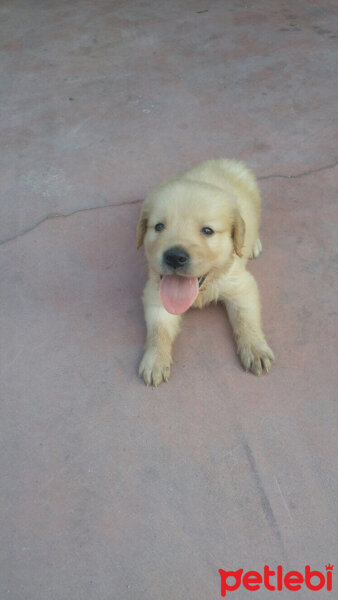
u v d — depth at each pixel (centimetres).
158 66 131
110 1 172
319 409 65
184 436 64
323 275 79
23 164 103
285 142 103
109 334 75
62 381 70
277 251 83
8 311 78
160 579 55
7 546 57
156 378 68
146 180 98
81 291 80
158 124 111
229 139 105
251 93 118
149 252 66
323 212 89
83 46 143
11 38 151
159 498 60
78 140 108
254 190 83
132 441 64
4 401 68
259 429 64
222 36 142
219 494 60
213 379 69
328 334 72
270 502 59
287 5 157
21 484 61
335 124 107
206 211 64
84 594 54
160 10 162
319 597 53
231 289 71
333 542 56
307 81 120
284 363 70
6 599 54
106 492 60
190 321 76
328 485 60
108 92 122
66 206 94
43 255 85
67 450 64
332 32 139
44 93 123
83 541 57
